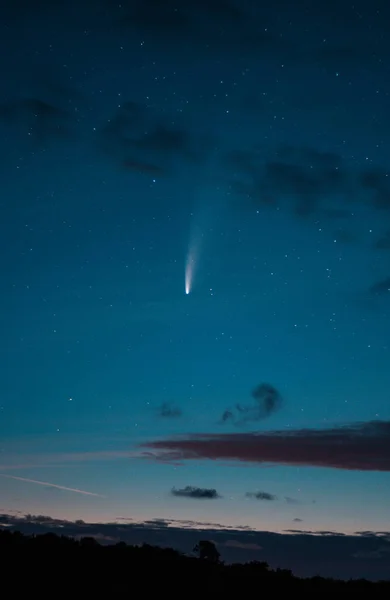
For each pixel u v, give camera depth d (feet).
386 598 86.07
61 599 68.13
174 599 74.54
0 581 71.05
